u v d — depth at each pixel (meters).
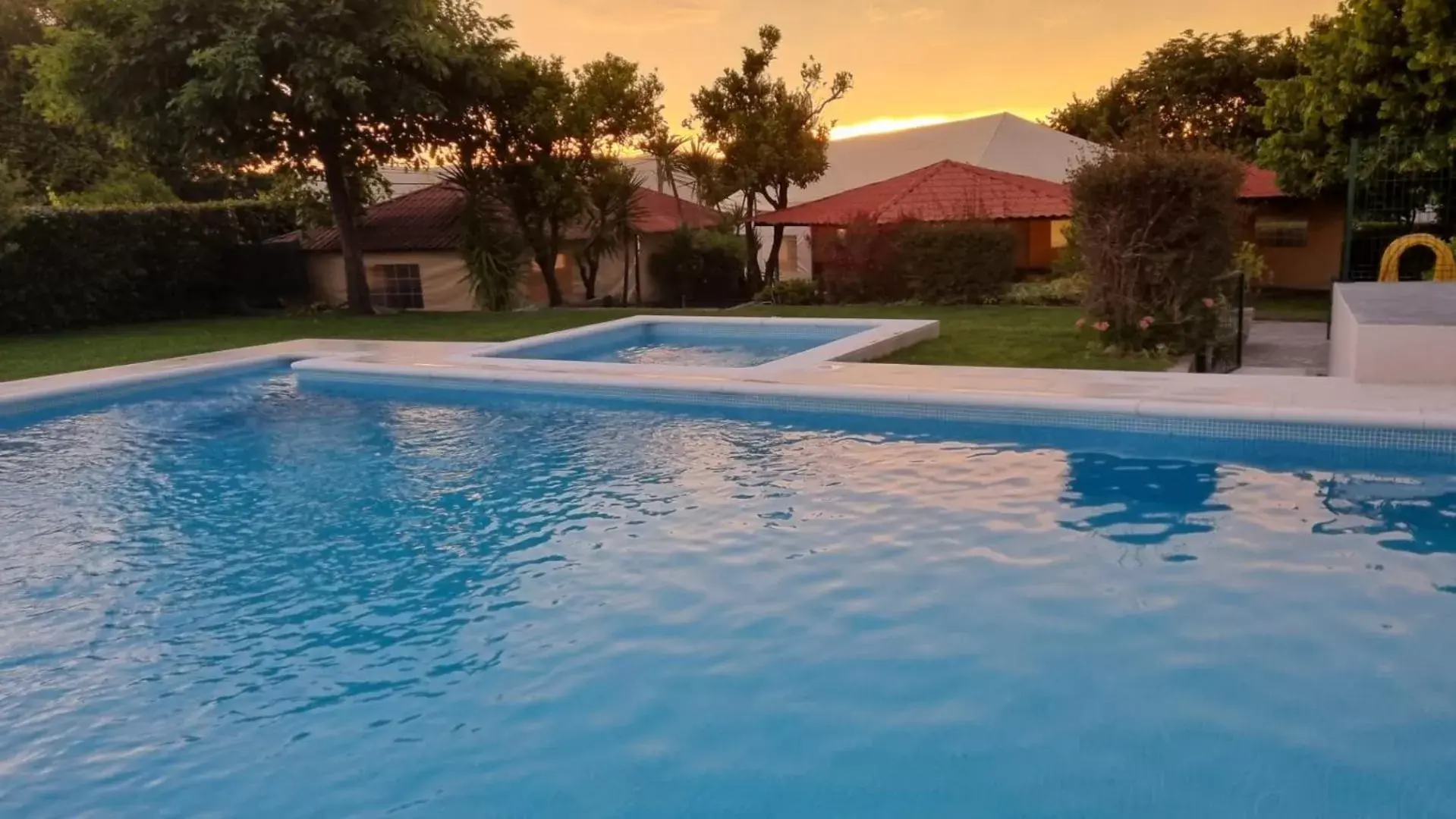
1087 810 3.34
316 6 16.64
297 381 12.34
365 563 6.00
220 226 21.03
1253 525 6.04
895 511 6.54
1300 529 5.93
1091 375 9.39
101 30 16.78
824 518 6.46
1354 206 16.11
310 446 9.03
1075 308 16.67
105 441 9.45
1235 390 8.30
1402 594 4.94
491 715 4.15
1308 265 23.14
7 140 26.19
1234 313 11.95
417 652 4.77
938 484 7.12
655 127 23.55
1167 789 3.43
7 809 3.60
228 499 7.43
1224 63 26.78
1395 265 12.72
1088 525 6.15
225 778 3.76
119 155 27.73
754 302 20.98
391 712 4.21
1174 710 3.95
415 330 16.52
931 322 13.52
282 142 18.98
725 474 7.58
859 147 31.12
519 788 3.63
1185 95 27.66
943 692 4.18
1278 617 4.73
